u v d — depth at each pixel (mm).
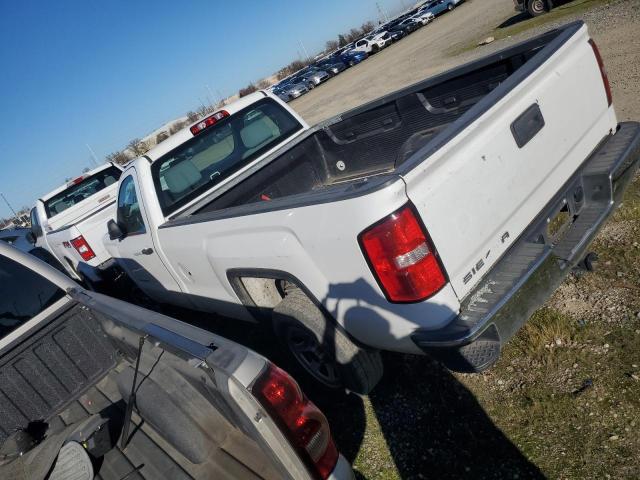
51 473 2359
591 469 2125
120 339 2891
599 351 2652
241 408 1539
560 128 2666
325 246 2355
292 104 28891
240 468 1944
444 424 2668
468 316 2184
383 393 3078
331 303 2576
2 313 2939
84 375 3146
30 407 2988
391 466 2555
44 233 8406
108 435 2439
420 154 2125
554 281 2402
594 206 2832
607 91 2996
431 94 3826
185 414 2102
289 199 2555
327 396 3283
